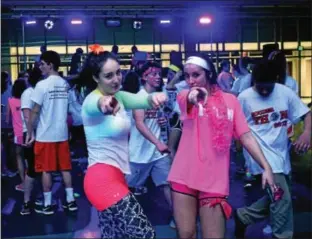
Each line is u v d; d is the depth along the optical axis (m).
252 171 3.98
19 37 11.20
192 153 2.92
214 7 10.87
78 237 4.61
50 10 10.57
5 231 4.77
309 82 12.96
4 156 7.08
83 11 10.85
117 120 2.84
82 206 5.63
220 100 2.94
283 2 10.74
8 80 6.92
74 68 7.20
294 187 6.18
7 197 6.06
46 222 5.08
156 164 4.41
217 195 2.89
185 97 2.98
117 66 2.91
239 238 4.38
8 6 10.15
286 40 12.73
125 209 2.83
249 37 12.07
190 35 11.34
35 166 5.29
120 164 2.91
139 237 2.83
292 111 3.90
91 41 12.00
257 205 4.25
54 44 11.85
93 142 2.88
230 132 2.94
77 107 5.16
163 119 4.38
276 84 3.87
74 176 7.09
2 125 6.71
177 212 2.96
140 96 3.00
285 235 3.98
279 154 3.86
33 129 5.15
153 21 11.66
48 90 5.05
